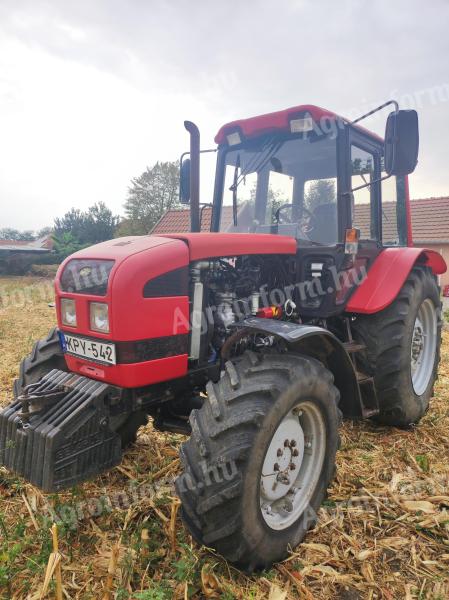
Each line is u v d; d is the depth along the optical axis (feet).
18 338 24.62
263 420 6.75
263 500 7.41
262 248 9.64
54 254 82.33
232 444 6.66
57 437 7.00
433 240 59.06
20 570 6.78
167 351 7.95
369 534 8.09
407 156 9.65
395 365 11.43
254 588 6.72
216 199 12.66
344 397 9.86
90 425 7.37
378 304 11.01
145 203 114.01
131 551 6.89
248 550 6.75
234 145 12.32
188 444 7.12
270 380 7.19
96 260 7.89
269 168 11.87
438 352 13.78
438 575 7.16
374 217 12.78
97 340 7.75
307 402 7.72
